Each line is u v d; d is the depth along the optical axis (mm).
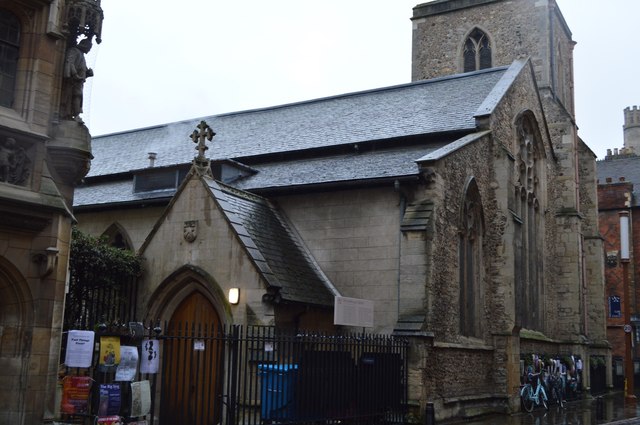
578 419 20625
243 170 23969
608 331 49812
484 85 26734
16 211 11180
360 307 18344
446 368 19188
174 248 18516
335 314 17484
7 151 11367
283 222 21281
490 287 23047
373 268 19891
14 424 11016
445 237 19750
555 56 34812
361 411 16094
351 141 23891
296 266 19391
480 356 21719
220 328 15453
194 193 18531
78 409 10578
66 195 12398
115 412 10867
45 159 12039
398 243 19656
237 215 18625
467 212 21781
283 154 24562
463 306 21141
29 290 11406
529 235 28062
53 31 12211
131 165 29297
